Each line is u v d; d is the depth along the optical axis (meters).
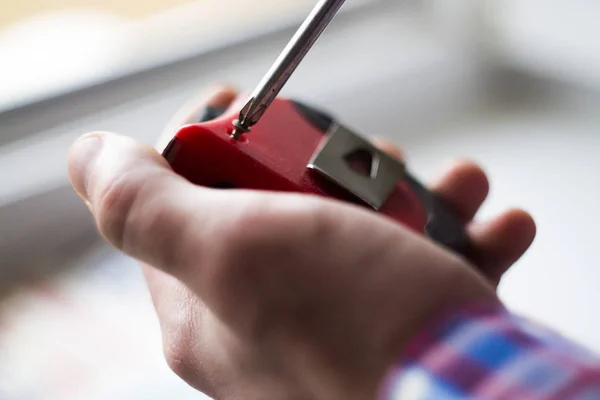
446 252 0.29
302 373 0.30
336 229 0.28
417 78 0.95
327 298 0.28
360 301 0.27
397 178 0.42
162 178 0.31
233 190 0.31
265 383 0.33
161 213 0.30
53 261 0.68
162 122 0.75
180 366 0.38
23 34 0.73
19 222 0.66
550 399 0.23
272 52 0.87
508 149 0.89
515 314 0.28
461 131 0.93
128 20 0.80
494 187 0.82
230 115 0.38
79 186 0.34
